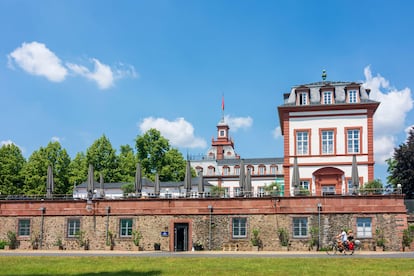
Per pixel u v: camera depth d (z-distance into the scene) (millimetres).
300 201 40500
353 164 42281
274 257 31891
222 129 146625
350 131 50344
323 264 26266
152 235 42219
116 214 43031
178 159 80375
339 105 50656
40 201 44594
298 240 39969
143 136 79750
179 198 42344
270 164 116750
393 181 61625
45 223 44188
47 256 34156
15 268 24812
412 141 61438
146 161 78500
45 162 73938
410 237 38656
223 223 41406
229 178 116375
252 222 40969
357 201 39656
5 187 72812
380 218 39125
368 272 22328
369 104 50031
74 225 43812
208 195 46094
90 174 45344
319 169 50188
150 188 74625
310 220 40062
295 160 42875
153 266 25609
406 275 21250
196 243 41531
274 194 43094
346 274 21578
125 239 42500
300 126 51375
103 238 42969
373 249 38750
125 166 77812
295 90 52844
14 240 44344
